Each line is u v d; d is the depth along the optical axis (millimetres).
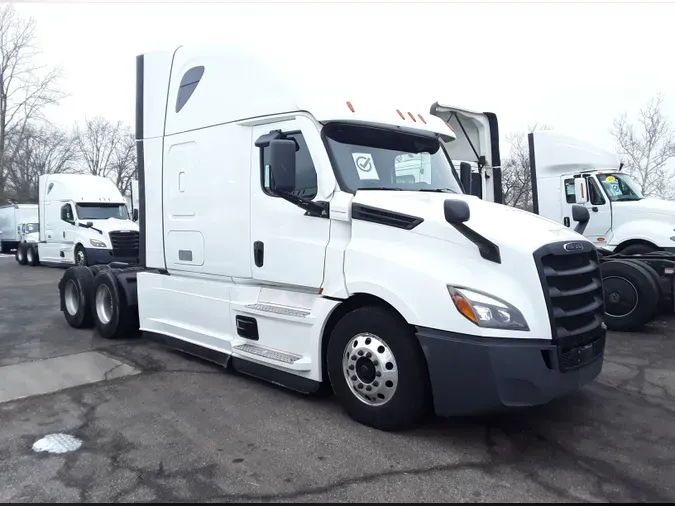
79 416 4723
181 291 6273
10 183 48406
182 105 6102
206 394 5254
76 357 6598
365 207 4438
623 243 10359
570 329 4062
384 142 5121
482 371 3758
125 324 7316
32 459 3924
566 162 11195
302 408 4848
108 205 18797
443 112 10297
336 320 4734
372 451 3984
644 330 8227
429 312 3928
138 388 5449
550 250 3951
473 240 3939
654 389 5438
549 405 4945
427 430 4344
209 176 5750
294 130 4926
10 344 7301
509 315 3799
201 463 3830
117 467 3789
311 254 4750
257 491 3451
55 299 11664
